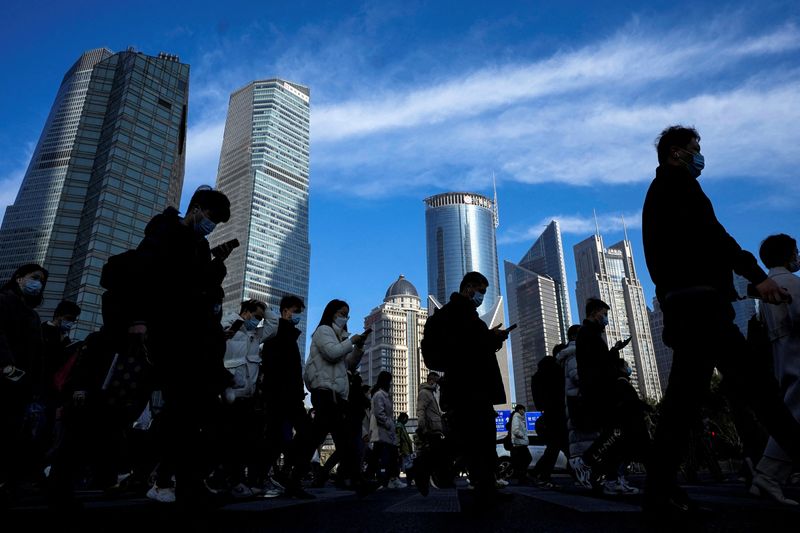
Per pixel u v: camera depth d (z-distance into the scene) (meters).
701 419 8.54
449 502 3.99
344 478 7.81
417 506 3.59
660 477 2.46
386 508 3.47
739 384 2.49
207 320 2.83
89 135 86.75
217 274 3.15
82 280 72.81
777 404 2.41
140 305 2.63
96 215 77.06
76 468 3.04
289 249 188.88
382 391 8.89
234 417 5.19
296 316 5.88
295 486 5.05
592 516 2.75
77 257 77.94
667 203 2.66
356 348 7.08
